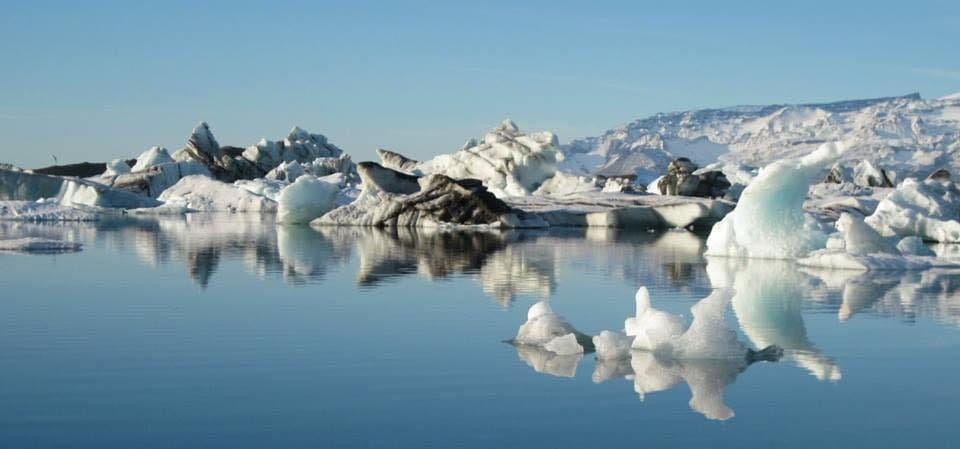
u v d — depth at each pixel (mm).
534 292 16453
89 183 60000
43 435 7242
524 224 43781
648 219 46875
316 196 45406
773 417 7867
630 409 8047
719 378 9227
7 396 8383
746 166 74438
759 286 17656
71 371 9406
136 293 15805
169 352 10422
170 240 30922
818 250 23078
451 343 11047
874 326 12734
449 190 43719
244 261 22516
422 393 8570
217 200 63844
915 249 24891
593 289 17078
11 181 59000
